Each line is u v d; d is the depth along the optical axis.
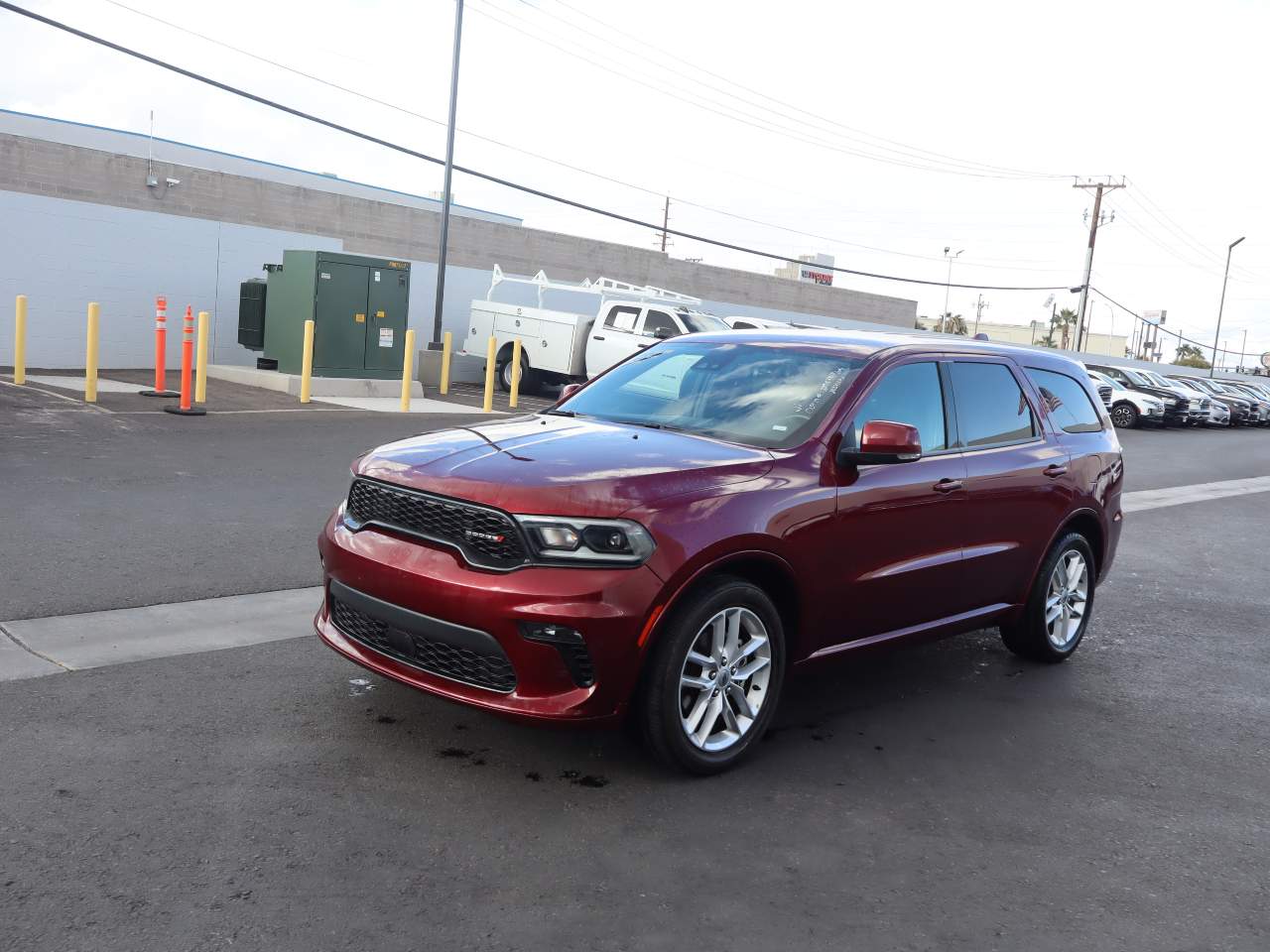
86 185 21.97
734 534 4.08
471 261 30.16
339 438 12.39
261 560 6.77
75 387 14.50
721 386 5.12
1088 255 54.56
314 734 4.25
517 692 3.83
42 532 6.93
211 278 19.89
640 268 35.16
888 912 3.30
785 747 4.64
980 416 5.58
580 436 4.52
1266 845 4.02
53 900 2.94
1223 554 10.62
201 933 2.85
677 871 3.44
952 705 5.41
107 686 4.54
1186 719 5.48
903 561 4.94
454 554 3.90
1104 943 3.22
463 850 3.45
